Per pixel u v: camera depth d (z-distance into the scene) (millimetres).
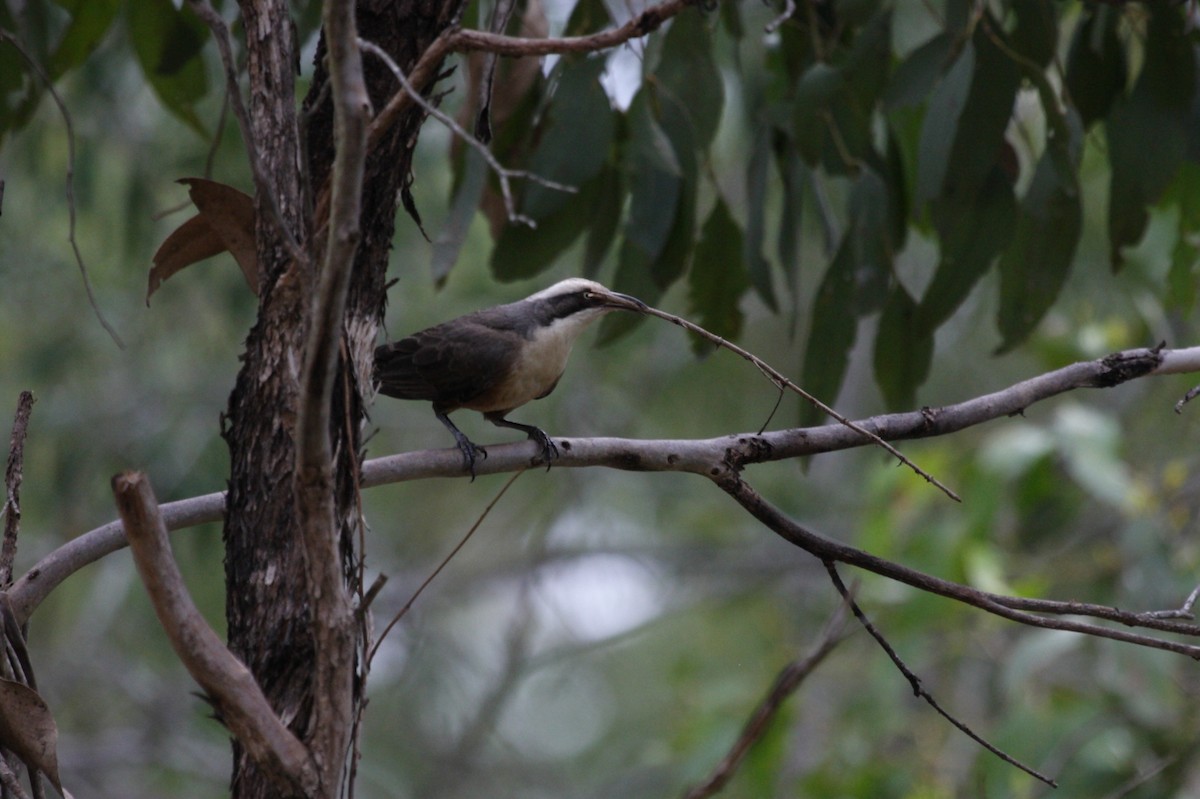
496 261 10016
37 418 18141
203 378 18859
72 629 21203
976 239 9383
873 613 12648
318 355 4293
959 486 12977
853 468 22312
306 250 5094
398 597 22250
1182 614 6027
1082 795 11617
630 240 9711
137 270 17656
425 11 5906
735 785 13055
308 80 13203
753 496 6609
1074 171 9117
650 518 22969
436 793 21469
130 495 4414
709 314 10297
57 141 16156
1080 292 15164
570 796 23031
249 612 5473
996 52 9000
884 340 9812
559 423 19938
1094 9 9883
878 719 12836
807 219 16969
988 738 11953
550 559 22578
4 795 5359
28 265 18203
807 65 10281
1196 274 11203
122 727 21609
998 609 6164
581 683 24922
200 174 14859
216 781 20344
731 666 17312
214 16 4758
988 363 20078
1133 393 16969
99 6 10297
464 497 23203
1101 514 16109
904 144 10789
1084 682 13602
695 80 9430
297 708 5309
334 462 5531
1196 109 9883
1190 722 11914
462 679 22422
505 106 9578
